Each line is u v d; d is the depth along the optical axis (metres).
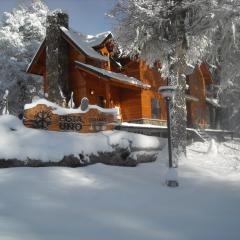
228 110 38.38
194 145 22.53
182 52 18.86
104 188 11.62
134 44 19.98
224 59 22.14
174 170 12.88
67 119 16.27
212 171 15.84
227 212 9.37
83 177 12.88
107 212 8.99
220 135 29.83
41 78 37.28
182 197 11.08
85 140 15.20
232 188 12.43
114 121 17.45
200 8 18.12
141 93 26.83
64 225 7.74
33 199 9.81
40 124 15.77
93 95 26.12
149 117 27.23
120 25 20.20
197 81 34.81
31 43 37.56
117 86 27.50
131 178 13.50
